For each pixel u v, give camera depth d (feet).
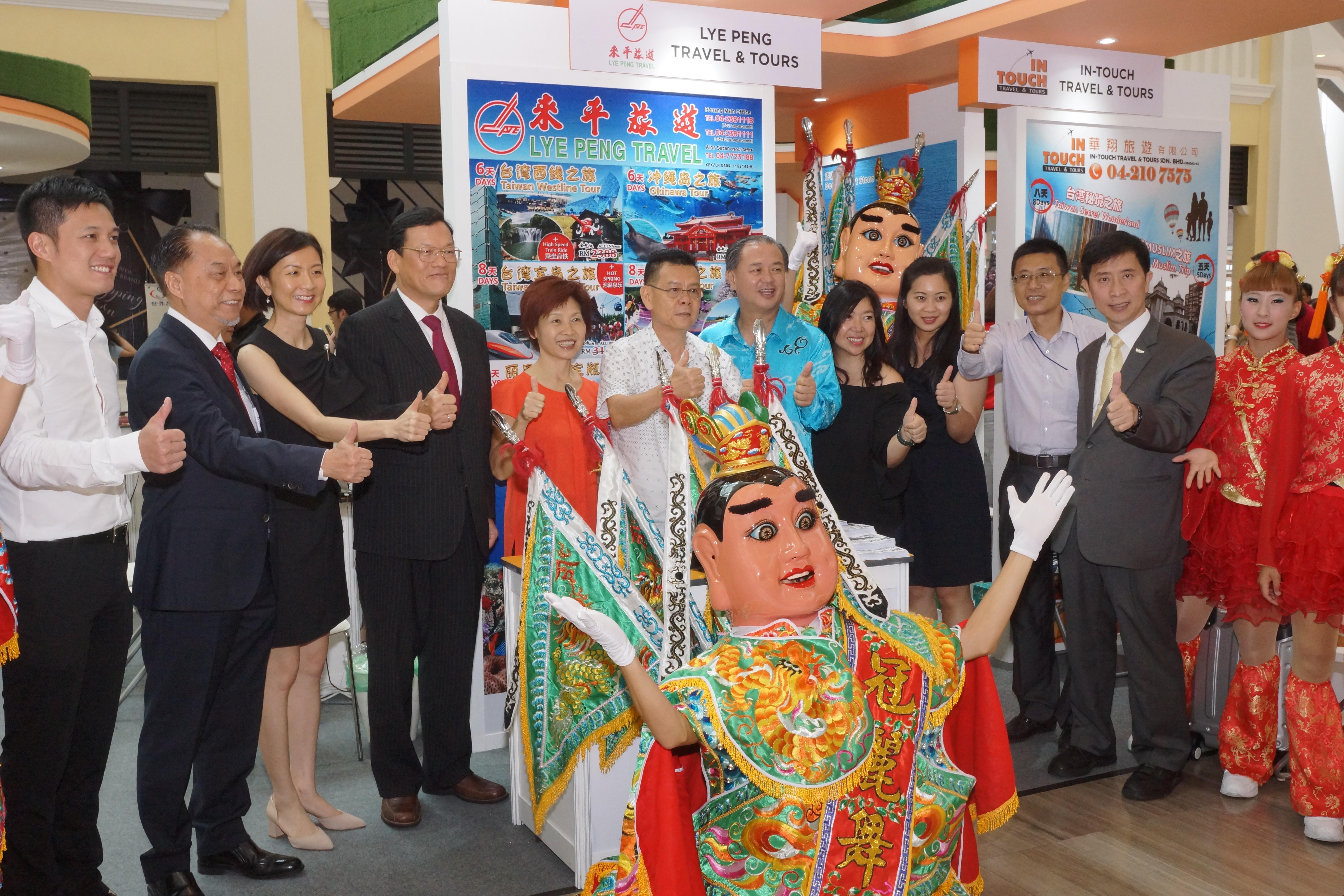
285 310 10.59
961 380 12.87
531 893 9.59
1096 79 16.97
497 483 12.88
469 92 12.89
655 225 14.03
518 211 13.25
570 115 13.42
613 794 9.60
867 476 12.62
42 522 8.29
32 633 8.31
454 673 11.46
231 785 9.86
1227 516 11.64
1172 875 9.82
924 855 5.38
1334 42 34.96
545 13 13.21
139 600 9.12
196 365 9.09
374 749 11.08
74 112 20.42
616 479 8.98
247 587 9.27
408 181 29.50
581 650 8.72
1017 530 6.03
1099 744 12.36
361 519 10.90
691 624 8.38
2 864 8.51
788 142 26.99
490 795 11.66
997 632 5.92
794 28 14.48
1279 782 11.98
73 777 9.04
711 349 8.39
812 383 10.21
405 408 10.58
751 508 5.42
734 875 5.17
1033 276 12.78
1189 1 14.67
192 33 25.61
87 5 24.45
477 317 13.16
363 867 10.16
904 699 5.40
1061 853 10.27
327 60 26.96
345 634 13.28
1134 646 11.68
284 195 26.66
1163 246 18.01
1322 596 10.15
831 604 5.68
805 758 5.05
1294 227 35.09
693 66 13.93
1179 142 17.92
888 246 17.26
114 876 10.05
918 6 17.56
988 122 20.80
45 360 8.36
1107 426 11.64
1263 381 11.69
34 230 8.39
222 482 9.17
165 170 26.21
